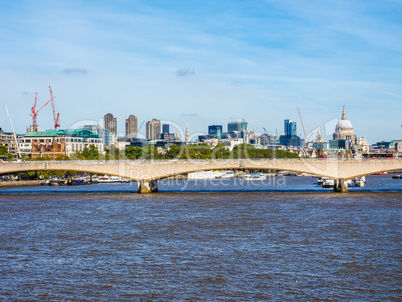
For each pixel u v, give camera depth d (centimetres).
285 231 11038
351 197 18212
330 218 12794
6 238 10488
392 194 19412
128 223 12256
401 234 10656
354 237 10362
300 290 7150
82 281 7575
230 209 14700
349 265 8288
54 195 19962
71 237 10569
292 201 16850
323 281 7512
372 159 19988
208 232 10981
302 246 9569
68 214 13912
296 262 8462
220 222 12269
